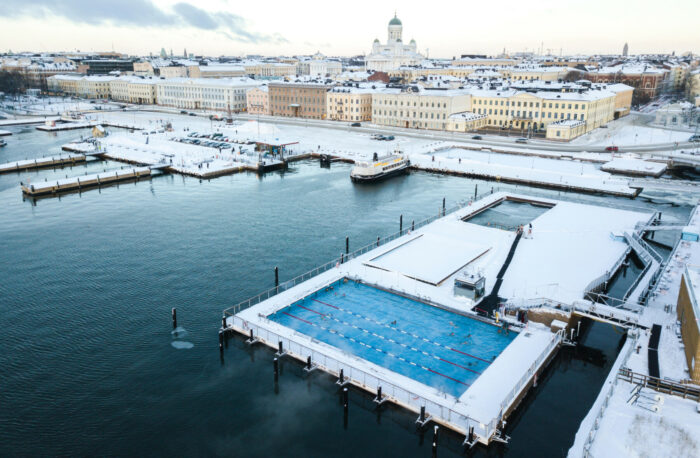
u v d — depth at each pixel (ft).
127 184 440.45
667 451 113.80
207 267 259.19
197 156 532.73
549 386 170.09
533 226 311.06
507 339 189.16
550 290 219.41
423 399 153.07
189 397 163.22
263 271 254.27
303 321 201.05
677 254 239.71
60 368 177.58
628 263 263.08
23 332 199.72
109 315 212.23
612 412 126.62
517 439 146.61
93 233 310.04
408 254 266.57
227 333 196.44
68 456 140.56
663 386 136.77
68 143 624.18
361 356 177.68
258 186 427.33
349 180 449.89
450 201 379.14
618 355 174.40
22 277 247.91
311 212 350.23
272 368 177.06
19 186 431.02
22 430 149.28
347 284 234.17
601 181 422.82
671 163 488.02
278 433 148.77
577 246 277.44
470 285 211.41
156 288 236.22
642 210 356.18
